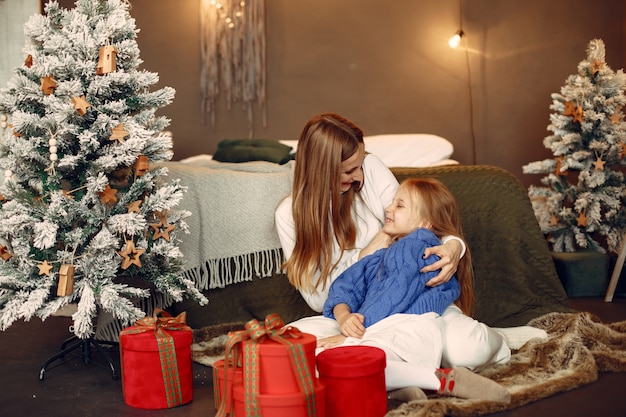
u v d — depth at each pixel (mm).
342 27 4637
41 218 1878
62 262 1878
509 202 2521
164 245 1941
